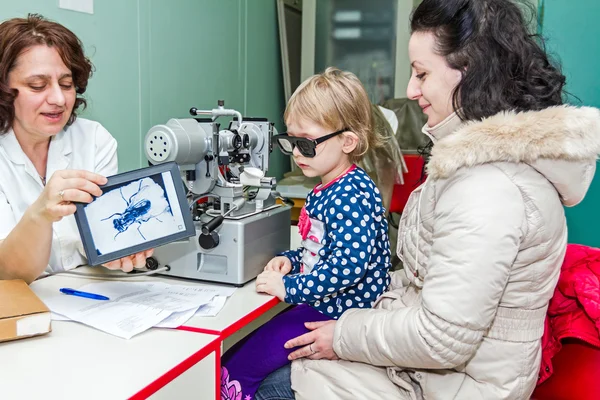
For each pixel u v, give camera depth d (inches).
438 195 40.2
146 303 45.9
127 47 77.7
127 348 38.1
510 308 39.2
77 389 32.1
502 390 39.2
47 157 58.1
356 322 42.7
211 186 53.0
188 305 45.3
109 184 44.2
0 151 53.7
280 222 57.9
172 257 53.1
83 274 54.6
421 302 38.8
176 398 36.0
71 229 56.8
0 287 42.8
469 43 37.4
